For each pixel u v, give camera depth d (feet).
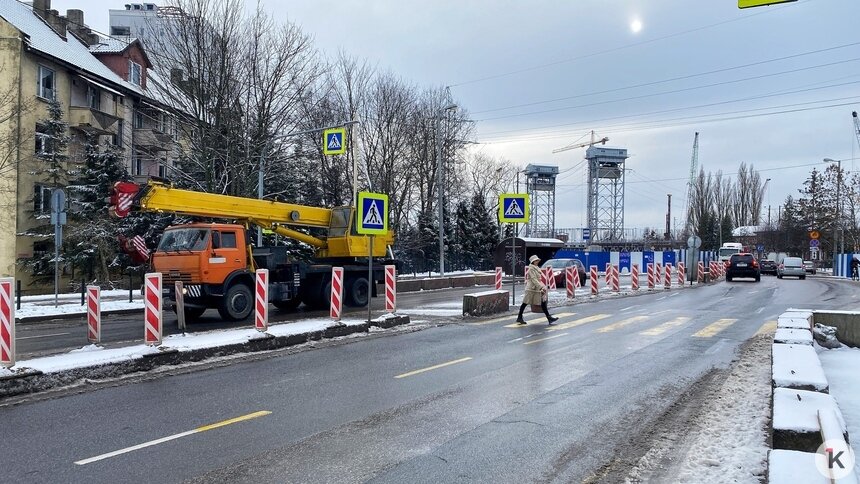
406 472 17.31
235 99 87.92
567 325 51.55
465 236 183.01
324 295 65.41
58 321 58.23
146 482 16.51
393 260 75.72
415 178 156.25
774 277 163.63
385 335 45.50
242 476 16.94
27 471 17.34
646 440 20.27
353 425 21.98
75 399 25.82
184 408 24.34
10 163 78.28
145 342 33.65
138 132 122.11
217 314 62.13
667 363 34.04
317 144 119.34
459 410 24.07
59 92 105.81
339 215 68.69
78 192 99.71
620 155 245.86
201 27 86.28
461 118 169.48
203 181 93.76
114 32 172.35
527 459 18.47
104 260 96.32
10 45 93.86
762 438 19.86
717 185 290.56
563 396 26.37
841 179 181.27
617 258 168.04
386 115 140.56
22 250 99.40
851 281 136.15
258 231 81.82
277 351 37.99
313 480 16.65
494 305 60.59
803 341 27.04
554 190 250.98
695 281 121.19
